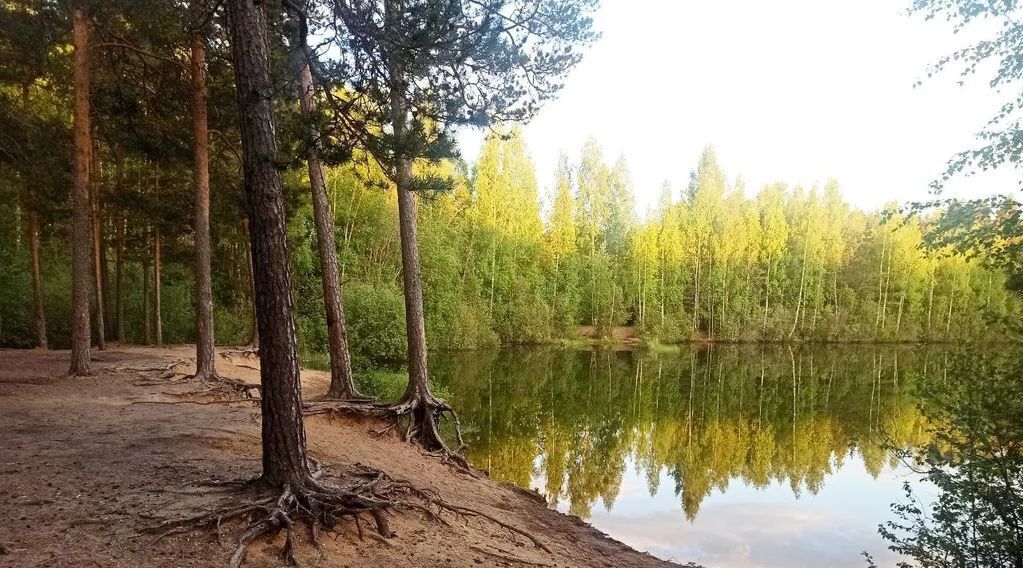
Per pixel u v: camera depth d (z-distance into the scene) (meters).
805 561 8.72
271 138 4.85
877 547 9.27
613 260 56.00
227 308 27.83
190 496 5.05
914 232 54.28
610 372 32.62
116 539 4.17
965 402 6.64
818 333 54.44
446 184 7.41
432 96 6.62
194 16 10.10
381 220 34.41
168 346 21.39
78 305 11.93
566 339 48.91
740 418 20.44
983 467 6.41
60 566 3.72
